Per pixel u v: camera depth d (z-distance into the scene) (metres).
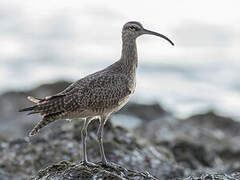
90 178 11.65
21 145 18.16
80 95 12.79
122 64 13.68
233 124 28.03
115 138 18.36
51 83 32.22
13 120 27.62
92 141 17.95
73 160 17.41
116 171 12.37
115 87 13.13
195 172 18.23
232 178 12.45
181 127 23.84
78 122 18.81
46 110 12.67
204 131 24.02
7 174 17.05
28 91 31.27
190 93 36.84
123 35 14.14
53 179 11.91
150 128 23.52
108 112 13.20
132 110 30.17
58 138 18.33
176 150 20.66
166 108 33.06
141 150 18.19
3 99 29.91
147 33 14.27
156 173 17.44
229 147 23.08
